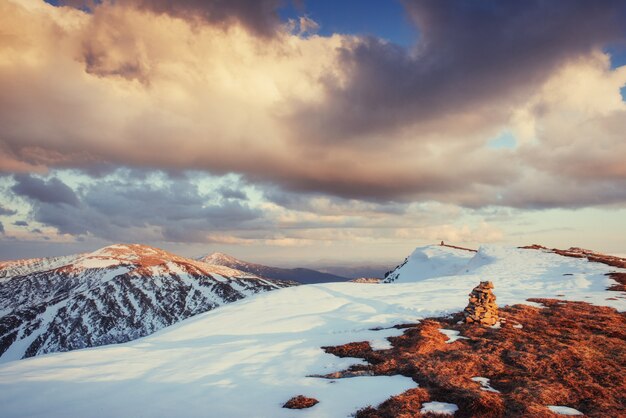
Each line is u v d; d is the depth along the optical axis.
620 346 24.42
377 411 16.16
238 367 23.84
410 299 44.34
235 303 51.53
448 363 21.80
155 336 38.22
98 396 19.47
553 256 80.50
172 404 18.14
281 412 16.69
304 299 49.12
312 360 24.42
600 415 15.32
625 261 73.38
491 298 31.50
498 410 15.67
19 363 26.73
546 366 20.95
